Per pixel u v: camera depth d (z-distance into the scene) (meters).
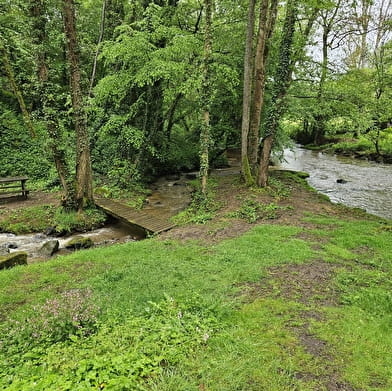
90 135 15.68
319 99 14.20
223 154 21.42
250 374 3.18
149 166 16.47
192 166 19.14
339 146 27.20
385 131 25.39
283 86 11.43
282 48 11.11
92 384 2.80
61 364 3.09
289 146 17.23
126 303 4.74
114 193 13.18
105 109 15.38
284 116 15.23
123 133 13.68
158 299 4.85
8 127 16.39
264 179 12.49
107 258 6.91
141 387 2.80
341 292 5.10
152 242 8.05
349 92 13.63
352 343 3.75
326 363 3.40
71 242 8.80
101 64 19.02
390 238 7.70
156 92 14.34
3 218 10.37
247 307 4.58
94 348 3.35
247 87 12.00
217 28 14.80
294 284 5.36
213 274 5.85
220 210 10.67
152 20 12.85
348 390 3.04
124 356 3.17
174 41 12.47
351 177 17.78
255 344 3.66
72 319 3.89
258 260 6.43
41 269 6.39
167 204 12.80
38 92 10.04
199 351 3.44
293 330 4.00
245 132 12.51
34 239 9.48
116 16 16.30
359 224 8.95
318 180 17.05
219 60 14.24
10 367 3.14
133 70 13.46
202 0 15.06
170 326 3.81
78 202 10.97
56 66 16.52
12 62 16.69
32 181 14.57
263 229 8.43
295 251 6.80
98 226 10.84
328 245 7.27
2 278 5.93
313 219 9.36
